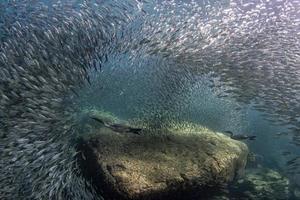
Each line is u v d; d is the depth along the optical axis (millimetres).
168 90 11094
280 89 10156
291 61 10852
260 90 10195
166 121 9656
